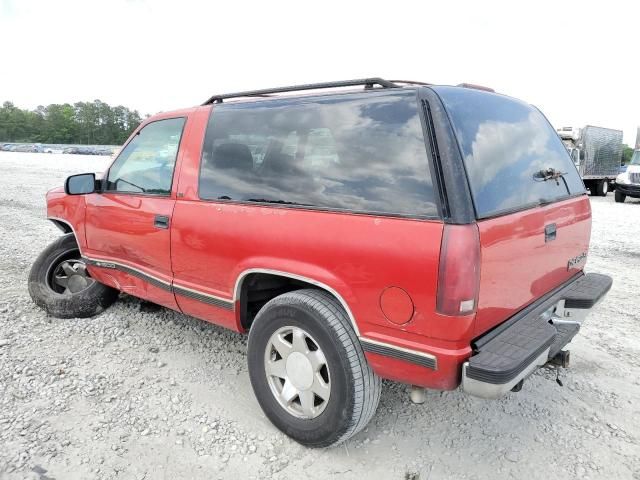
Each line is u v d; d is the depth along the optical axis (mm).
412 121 2533
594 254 8078
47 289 4828
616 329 4758
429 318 2334
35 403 3311
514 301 2705
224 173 3328
